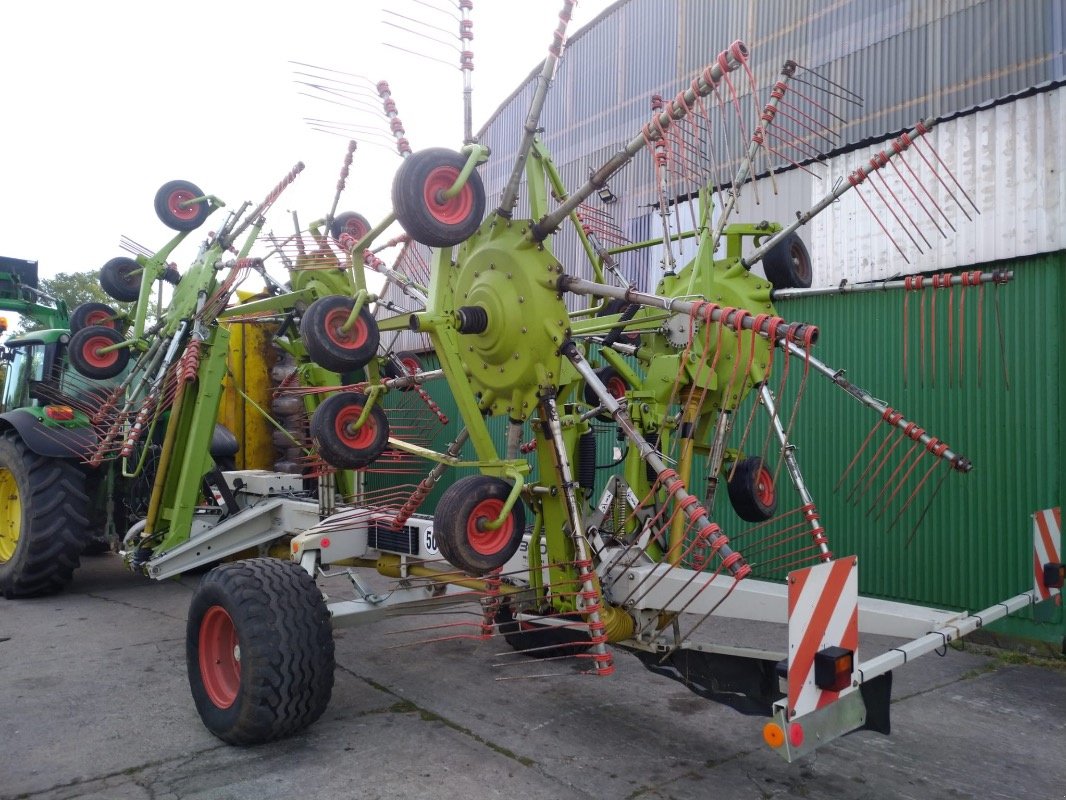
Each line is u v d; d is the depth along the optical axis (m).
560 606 3.62
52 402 6.93
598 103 8.70
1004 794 2.99
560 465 3.20
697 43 7.68
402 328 3.47
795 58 6.76
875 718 2.65
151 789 2.93
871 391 5.58
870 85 6.18
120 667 4.42
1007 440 4.91
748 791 2.98
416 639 5.04
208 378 5.01
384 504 5.13
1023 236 4.88
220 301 5.07
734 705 3.14
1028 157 4.86
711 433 4.16
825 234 5.98
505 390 3.29
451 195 2.91
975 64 5.55
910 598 5.32
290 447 7.08
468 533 2.99
